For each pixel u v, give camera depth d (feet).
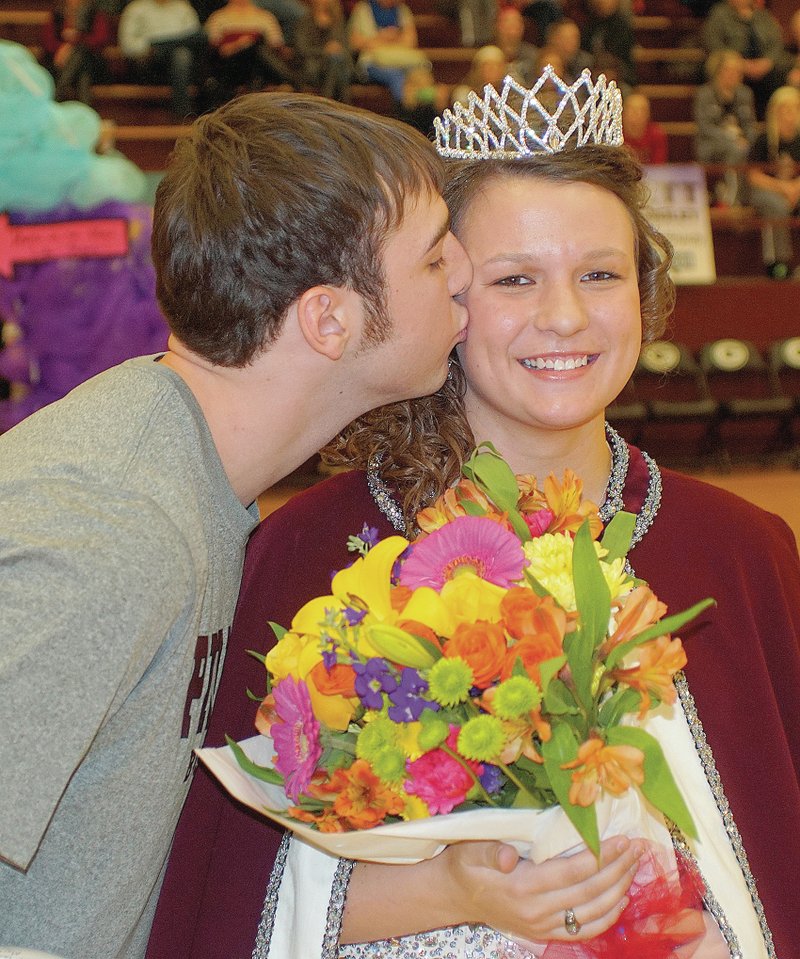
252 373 4.49
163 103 27.99
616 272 4.99
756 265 27.14
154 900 5.11
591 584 3.92
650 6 34.55
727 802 4.95
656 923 4.36
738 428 26.86
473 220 4.99
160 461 4.23
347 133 4.47
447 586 3.98
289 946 4.84
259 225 4.30
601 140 5.11
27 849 3.66
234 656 5.22
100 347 14.83
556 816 3.96
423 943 4.69
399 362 4.63
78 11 27.43
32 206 14.46
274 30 27.81
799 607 5.52
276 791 4.44
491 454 4.50
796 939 5.02
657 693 3.94
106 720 4.01
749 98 29.17
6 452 4.17
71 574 3.75
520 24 29.09
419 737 3.77
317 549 5.34
